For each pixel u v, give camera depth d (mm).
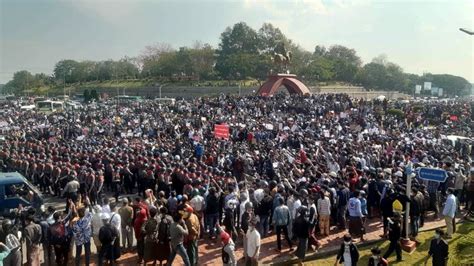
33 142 31203
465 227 18609
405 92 139875
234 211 16406
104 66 162250
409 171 16469
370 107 52594
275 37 128375
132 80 139250
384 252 16031
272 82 66938
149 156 25344
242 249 16016
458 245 13156
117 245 14172
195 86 112375
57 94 142875
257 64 113562
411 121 47906
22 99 110312
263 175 23141
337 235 17406
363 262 15188
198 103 58812
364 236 17359
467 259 12391
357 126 40812
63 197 22984
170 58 131250
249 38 129375
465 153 31344
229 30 133375
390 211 17016
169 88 113438
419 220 18062
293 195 16609
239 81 119062
